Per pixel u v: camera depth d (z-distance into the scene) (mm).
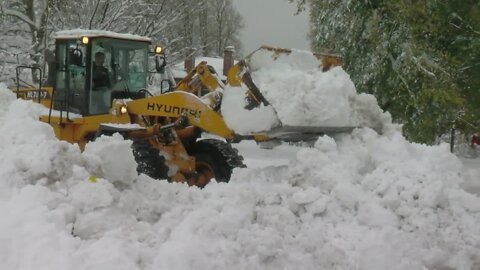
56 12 19219
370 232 4113
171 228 4016
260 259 3795
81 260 3498
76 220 3920
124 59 8727
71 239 3658
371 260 3914
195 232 3855
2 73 17406
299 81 5930
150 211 4312
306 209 4344
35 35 18656
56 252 3543
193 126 6938
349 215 4309
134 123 7691
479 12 9781
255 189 4578
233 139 6504
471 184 5379
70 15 19875
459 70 10461
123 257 3525
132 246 3707
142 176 4809
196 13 28188
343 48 12711
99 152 4566
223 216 3979
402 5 10000
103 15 19672
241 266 3729
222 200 4301
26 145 4652
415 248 4066
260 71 6203
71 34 8781
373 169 5141
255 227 4043
